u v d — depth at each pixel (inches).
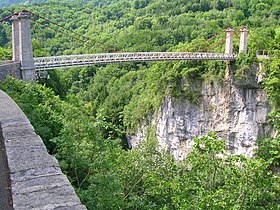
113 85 3444.9
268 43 2338.8
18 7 5423.2
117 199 423.8
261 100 1989.4
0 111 336.8
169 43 3900.1
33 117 614.9
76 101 1614.2
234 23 3772.1
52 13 5959.6
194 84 2268.7
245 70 2037.4
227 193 516.7
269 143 1326.3
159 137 2486.5
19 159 213.5
